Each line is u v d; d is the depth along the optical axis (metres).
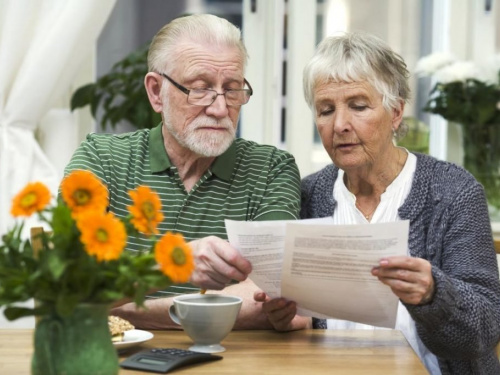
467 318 1.56
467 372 1.75
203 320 1.42
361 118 1.76
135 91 2.90
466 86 2.94
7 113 2.59
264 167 1.94
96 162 1.90
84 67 2.98
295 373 1.29
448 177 1.84
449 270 1.73
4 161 2.55
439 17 3.09
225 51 1.82
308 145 3.06
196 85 1.80
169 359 1.32
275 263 1.49
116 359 1.11
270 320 1.61
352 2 3.05
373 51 1.76
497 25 3.09
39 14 2.61
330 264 1.44
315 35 3.04
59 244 1.03
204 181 1.90
